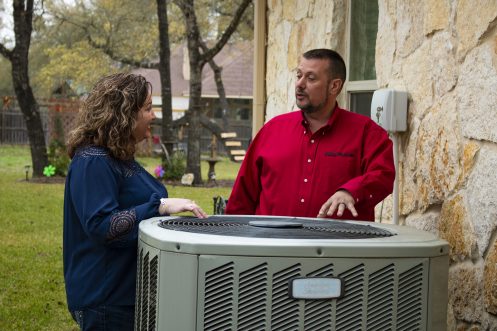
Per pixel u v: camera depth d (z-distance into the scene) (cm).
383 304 212
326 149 320
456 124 327
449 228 330
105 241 256
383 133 324
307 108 319
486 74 300
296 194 320
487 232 294
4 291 700
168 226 237
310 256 206
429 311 217
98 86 271
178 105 4150
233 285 205
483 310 297
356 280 209
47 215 1256
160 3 2072
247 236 216
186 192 1694
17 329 576
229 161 2953
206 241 206
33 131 2002
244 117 4141
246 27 2697
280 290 206
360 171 319
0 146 3281
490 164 294
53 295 687
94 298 264
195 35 1927
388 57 423
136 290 245
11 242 977
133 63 2473
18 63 1961
